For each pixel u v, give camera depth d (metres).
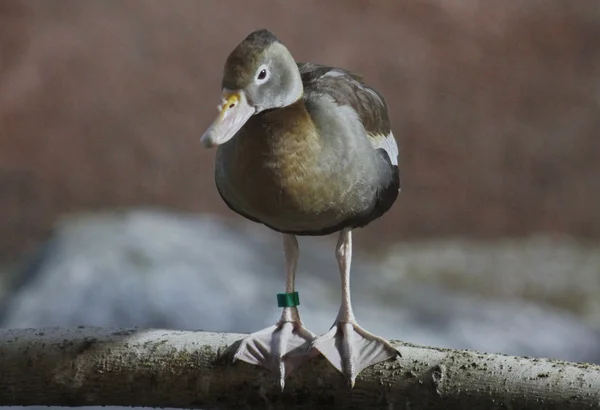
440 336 5.76
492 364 5.00
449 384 5.00
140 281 5.74
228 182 5.08
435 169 9.16
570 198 9.02
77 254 5.80
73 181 8.89
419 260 8.02
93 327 5.07
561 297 7.31
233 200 5.09
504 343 5.78
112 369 5.05
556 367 4.99
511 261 8.00
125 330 5.07
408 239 8.51
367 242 8.35
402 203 8.83
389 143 5.14
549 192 9.06
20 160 8.95
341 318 5.08
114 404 5.07
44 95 9.30
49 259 5.83
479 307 5.97
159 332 5.06
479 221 8.79
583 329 6.02
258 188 5.06
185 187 8.95
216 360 5.04
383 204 5.12
